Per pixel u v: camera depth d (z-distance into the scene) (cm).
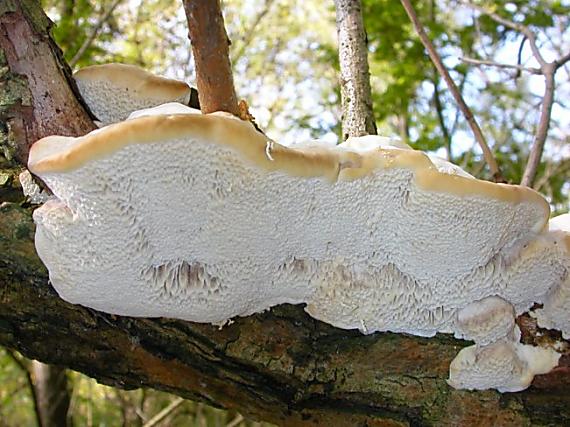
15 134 35
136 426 221
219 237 31
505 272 36
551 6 114
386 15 107
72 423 176
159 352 39
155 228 30
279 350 39
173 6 127
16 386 226
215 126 26
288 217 31
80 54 90
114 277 32
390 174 30
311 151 30
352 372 40
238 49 146
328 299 37
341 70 56
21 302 36
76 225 30
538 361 39
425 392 40
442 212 31
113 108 38
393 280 36
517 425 41
